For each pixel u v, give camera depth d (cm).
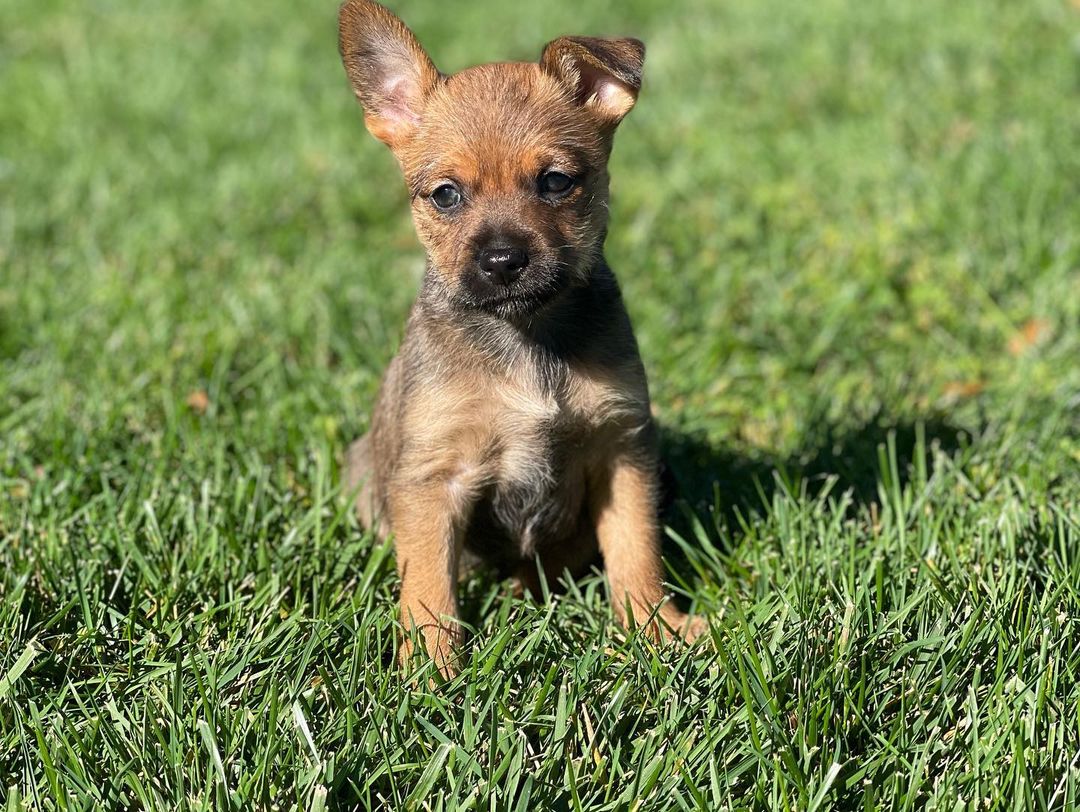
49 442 71
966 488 63
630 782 46
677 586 60
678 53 145
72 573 57
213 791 45
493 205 55
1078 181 96
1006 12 136
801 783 45
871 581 55
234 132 127
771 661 49
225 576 58
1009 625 51
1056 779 45
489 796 45
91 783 45
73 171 115
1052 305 82
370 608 56
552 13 166
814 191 104
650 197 108
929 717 48
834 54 135
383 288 92
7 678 49
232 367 81
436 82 59
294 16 174
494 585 62
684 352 82
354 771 46
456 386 56
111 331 84
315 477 67
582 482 60
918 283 87
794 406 76
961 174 100
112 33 166
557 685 51
